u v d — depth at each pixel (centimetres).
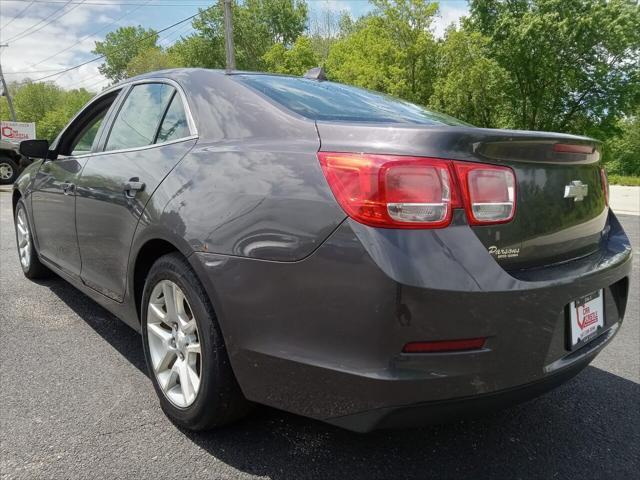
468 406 166
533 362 172
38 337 319
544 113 2973
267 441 215
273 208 175
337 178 164
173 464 198
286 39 5166
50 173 345
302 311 167
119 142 280
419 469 201
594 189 218
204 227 193
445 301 153
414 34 2816
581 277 186
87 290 306
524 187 177
